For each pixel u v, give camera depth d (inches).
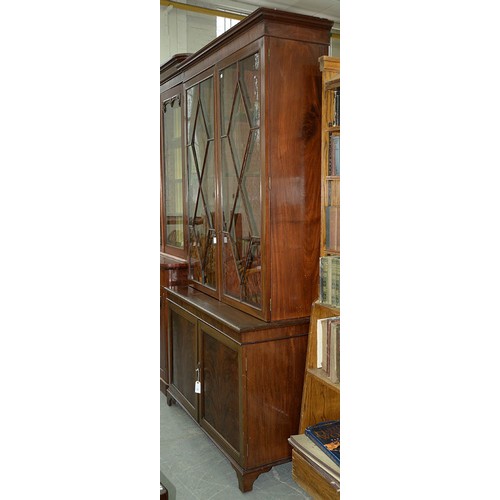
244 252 99.8
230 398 96.8
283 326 92.5
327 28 91.4
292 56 89.1
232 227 104.4
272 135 89.0
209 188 115.1
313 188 93.4
